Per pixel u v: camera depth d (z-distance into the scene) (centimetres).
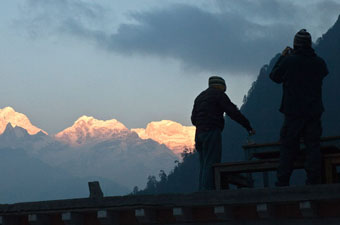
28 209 855
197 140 1009
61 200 843
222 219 789
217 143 986
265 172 991
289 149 887
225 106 994
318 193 738
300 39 897
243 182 1098
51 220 889
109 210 822
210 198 786
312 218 773
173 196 801
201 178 982
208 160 977
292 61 888
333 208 766
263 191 764
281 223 786
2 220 879
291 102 880
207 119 994
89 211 828
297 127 875
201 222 820
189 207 805
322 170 903
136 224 848
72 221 838
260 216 770
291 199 748
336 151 996
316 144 870
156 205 801
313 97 877
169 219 836
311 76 884
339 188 729
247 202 768
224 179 1012
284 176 884
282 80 912
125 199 812
